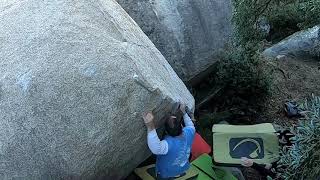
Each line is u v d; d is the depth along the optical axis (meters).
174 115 3.98
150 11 5.15
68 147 3.63
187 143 4.02
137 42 4.12
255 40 5.54
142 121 3.76
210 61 5.72
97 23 3.91
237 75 5.80
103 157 3.73
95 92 3.65
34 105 3.62
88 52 3.72
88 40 3.78
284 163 3.80
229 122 5.70
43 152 3.63
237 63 5.83
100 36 3.82
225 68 5.84
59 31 3.80
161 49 5.22
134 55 3.84
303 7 5.16
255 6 5.07
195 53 5.52
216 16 5.80
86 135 3.64
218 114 5.54
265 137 4.38
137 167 4.27
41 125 3.61
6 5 4.13
